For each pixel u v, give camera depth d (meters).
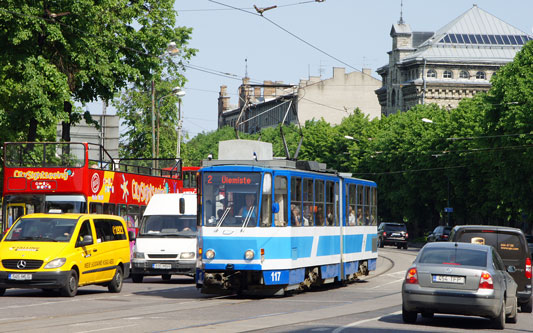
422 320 22.94
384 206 111.19
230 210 28.48
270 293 29.72
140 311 23.55
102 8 47.72
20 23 43.94
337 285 37.22
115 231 32.22
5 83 49.44
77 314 22.53
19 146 37.38
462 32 148.50
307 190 31.17
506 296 21.92
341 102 185.62
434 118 98.75
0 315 22.14
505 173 73.38
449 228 84.56
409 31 155.50
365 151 118.88
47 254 28.12
